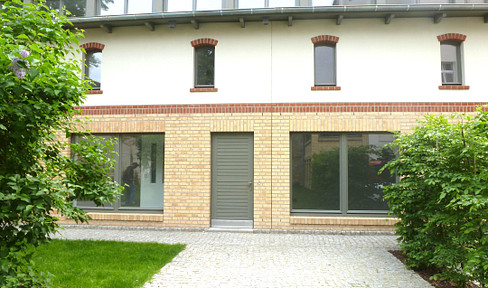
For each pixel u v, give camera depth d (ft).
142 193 32.45
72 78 12.67
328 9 29.12
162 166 32.37
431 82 30.32
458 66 30.89
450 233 16.26
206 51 32.60
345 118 30.40
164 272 18.38
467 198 13.57
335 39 30.83
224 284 16.63
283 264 20.02
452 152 16.11
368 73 30.60
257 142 30.76
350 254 22.34
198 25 31.94
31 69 9.84
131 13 33.32
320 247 24.31
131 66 32.60
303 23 31.22
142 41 32.65
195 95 31.73
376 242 26.02
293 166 30.94
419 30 30.63
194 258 21.18
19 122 10.67
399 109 30.22
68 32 12.65
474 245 15.31
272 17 30.42
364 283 16.90
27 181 10.06
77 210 13.57
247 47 31.58
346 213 30.27
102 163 16.01
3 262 9.53
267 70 31.24
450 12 29.22
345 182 30.50
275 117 30.81
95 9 33.53
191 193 31.01
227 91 31.45
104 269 18.45
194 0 32.58
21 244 11.05
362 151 30.78
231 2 31.73
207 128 31.30
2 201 9.93
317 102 30.66
